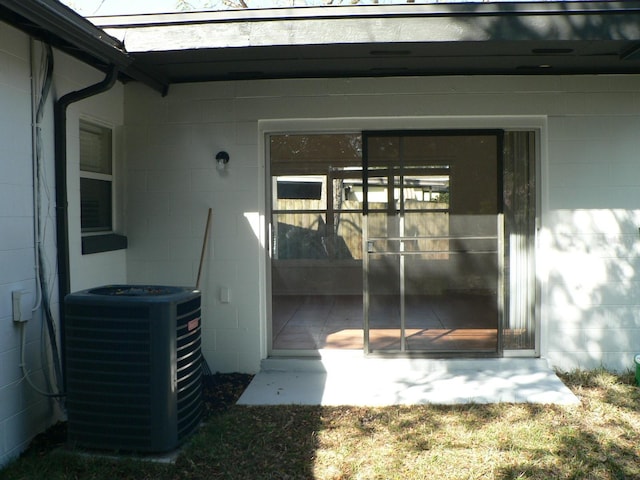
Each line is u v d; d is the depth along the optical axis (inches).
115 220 243.0
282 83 236.5
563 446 168.7
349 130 241.0
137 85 241.4
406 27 183.9
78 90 198.7
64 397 183.3
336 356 245.0
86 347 165.2
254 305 240.5
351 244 304.2
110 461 160.9
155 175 242.2
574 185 233.0
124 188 243.4
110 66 188.7
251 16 186.2
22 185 169.3
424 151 239.6
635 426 182.7
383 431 180.4
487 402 202.7
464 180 239.3
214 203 240.8
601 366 234.5
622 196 232.5
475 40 183.2
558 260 234.2
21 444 167.9
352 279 308.8
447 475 153.0
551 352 235.8
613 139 231.9
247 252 240.2
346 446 170.4
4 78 161.3
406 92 233.6
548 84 231.8
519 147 240.7
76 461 159.2
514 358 239.3
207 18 187.5
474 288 240.8
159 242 243.0
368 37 184.7
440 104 232.8
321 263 305.1
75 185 201.3
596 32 181.9
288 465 159.6
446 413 193.8
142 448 164.1
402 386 220.2
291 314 297.0
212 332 242.2
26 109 171.6
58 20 150.3
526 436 175.0
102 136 236.2
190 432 176.7
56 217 187.3
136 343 163.5
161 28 190.2
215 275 241.4
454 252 240.7
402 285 241.6
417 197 240.5
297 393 215.0
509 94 232.1
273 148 257.6
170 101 240.4
